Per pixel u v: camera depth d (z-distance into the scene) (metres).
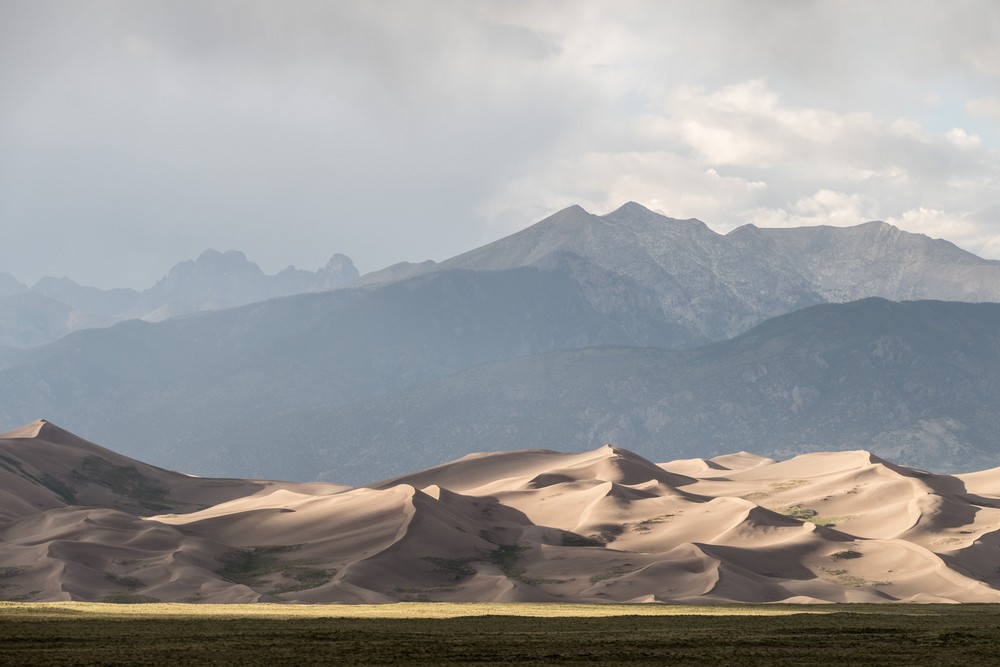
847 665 117.12
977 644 134.00
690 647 129.75
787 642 134.88
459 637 136.88
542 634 142.62
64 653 117.62
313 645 126.56
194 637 133.25
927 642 135.88
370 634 139.75
